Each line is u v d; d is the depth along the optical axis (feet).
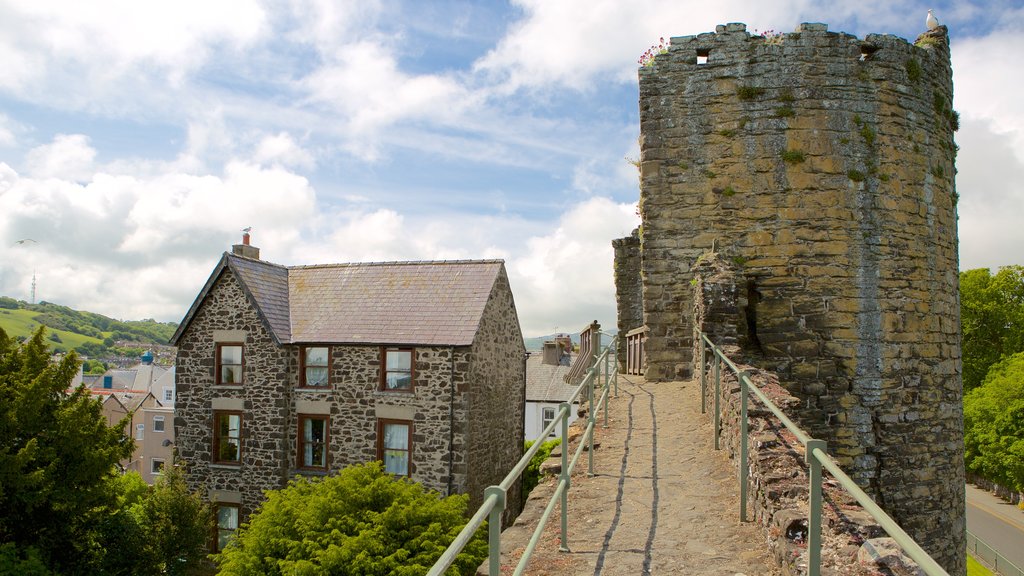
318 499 45.32
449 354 60.29
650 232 41.65
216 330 66.33
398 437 62.28
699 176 40.83
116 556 52.75
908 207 39.73
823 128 39.27
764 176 39.70
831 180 39.06
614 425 31.58
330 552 41.04
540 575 16.08
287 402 64.34
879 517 9.09
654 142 41.63
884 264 38.96
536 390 110.83
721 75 40.60
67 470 49.88
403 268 71.72
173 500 56.85
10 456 44.55
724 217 40.24
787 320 38.91
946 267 42.14
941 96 42.32
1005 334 144.77
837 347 38.42
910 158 40.04
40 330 55.16
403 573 40.60
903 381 38.83
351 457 62.64
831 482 18.53
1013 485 127.95
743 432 19.60
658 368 41.98
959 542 40.70
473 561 45.27
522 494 74.23
